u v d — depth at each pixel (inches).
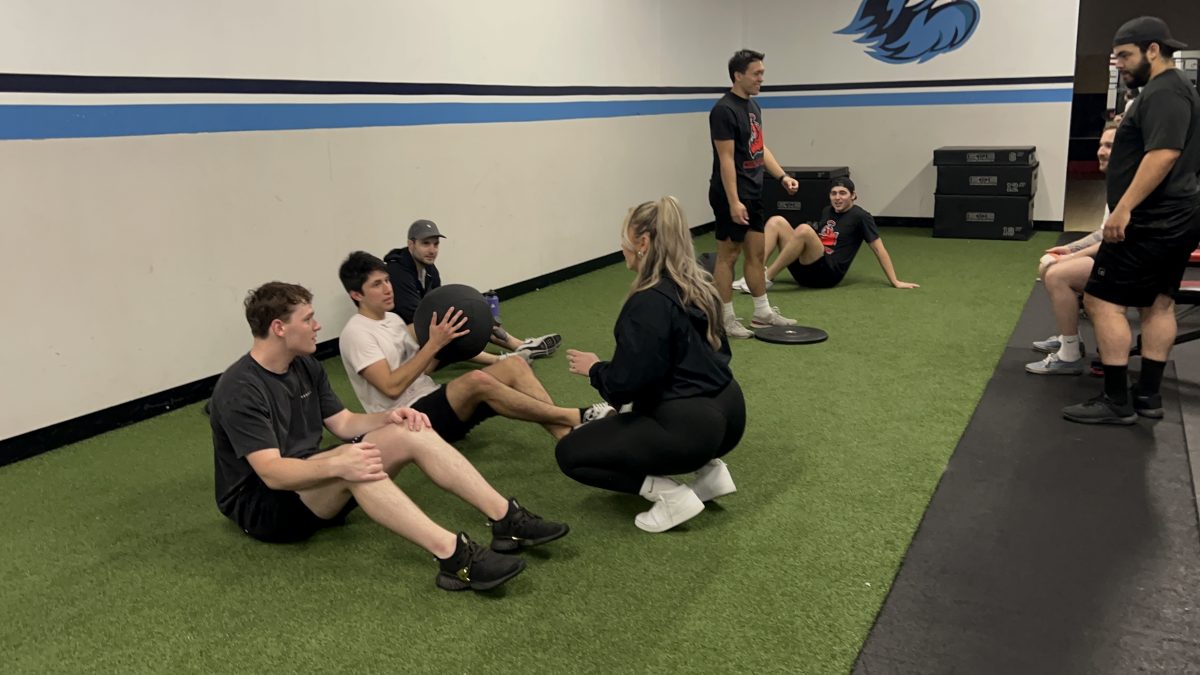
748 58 170.9
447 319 118.6
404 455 93.7
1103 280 124.0
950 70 313.9
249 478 94.0
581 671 75.3
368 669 76.7
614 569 92.0
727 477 102.3
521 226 235.9
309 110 172.7
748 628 80.8
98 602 89.8
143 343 148.9
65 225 136.1
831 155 341.7
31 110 130.0
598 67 261.3
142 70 143.6
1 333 130.0
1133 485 107.6
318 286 179.8
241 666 77.9
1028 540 95.4
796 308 207.5
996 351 166.6
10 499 117.6
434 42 199.8
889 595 85.7
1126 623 79.8
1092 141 524.7
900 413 135.4
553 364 171.0
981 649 76.8
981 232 299.7
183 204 152.4
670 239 94.0
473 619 83.8
